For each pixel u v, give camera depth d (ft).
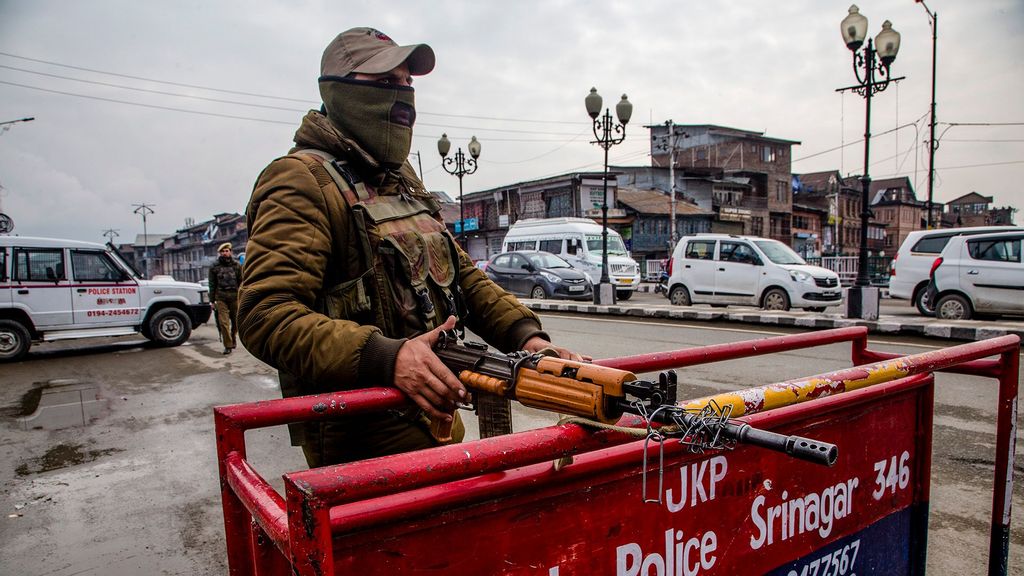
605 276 46.83
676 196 139.64
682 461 4.22
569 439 3.32
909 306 48.08
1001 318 34.40
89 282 30.71
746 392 4.50
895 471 6.01
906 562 6.29
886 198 205.67
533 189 129.49
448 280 4.91
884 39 31.83
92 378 24.27
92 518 11.09
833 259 81.20
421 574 3.08
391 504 2.92
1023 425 14.58
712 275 44.04
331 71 4.78
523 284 55.93
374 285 4.42
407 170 5.26
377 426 4.46
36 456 14.53
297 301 3.88
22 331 28.68
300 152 4.49
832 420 5.29
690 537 4.35
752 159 151.64
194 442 15.51
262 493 3.04
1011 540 9.45
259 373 24.61
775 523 4.94
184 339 33.73
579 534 3.72
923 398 6.23
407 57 4.52
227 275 30.04
